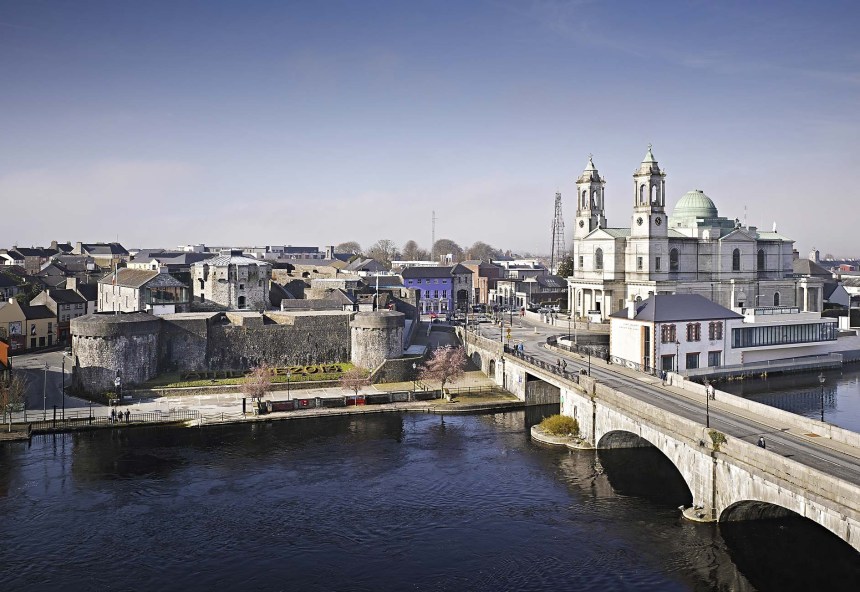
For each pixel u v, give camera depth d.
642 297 151.12
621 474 76.44
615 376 93.06
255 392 103.50
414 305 165.75
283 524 64.31
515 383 111.69
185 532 62.59
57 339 146.62
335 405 104.62
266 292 150.12
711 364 113.12
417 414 103.31
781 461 50.19
